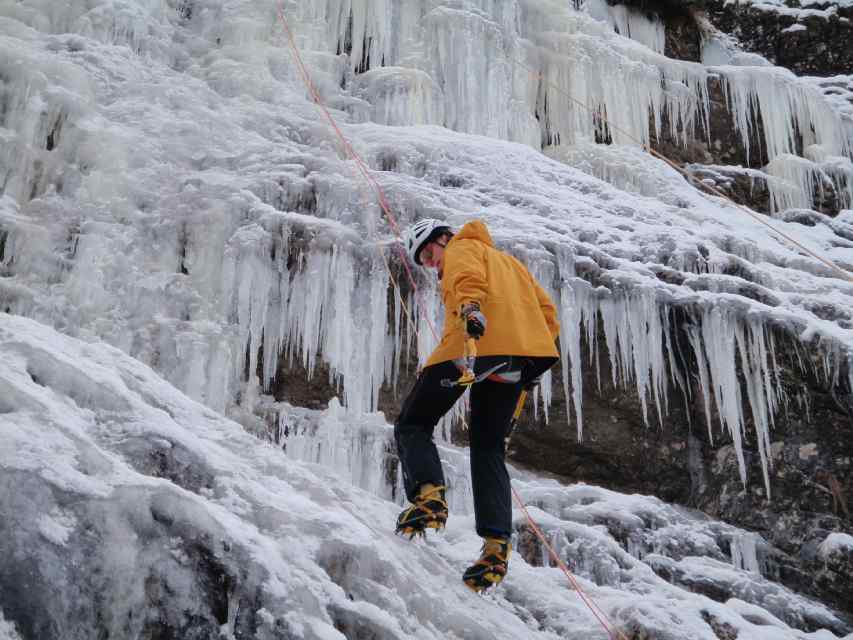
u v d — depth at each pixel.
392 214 5.92
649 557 4.75
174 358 4.93
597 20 10.62
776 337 6.06
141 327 4.99
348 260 5.50
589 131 9.31
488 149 7.20
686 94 10.20
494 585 3.43
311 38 8.24
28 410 2.34
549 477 5.76
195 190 5.61
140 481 2.30
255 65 7.59
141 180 5.66
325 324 5.40
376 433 5.09
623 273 6.01
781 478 5.91
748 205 9.88
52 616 1.98
